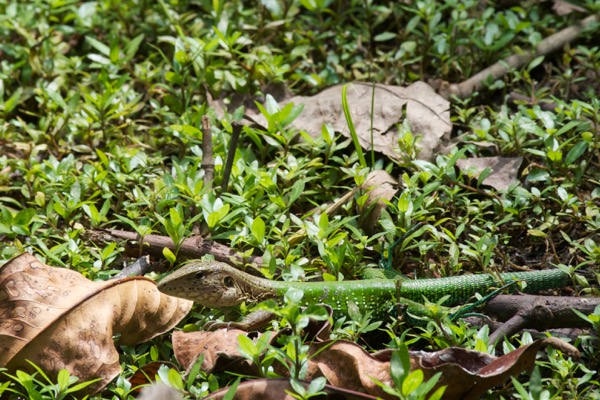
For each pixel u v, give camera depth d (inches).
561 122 22.9
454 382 15.4
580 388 17.1
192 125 23.3
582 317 16.8
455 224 21.1
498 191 21.3
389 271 19.6
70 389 15.7
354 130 21.3
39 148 23.3
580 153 21.0
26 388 15.8
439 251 20.1
